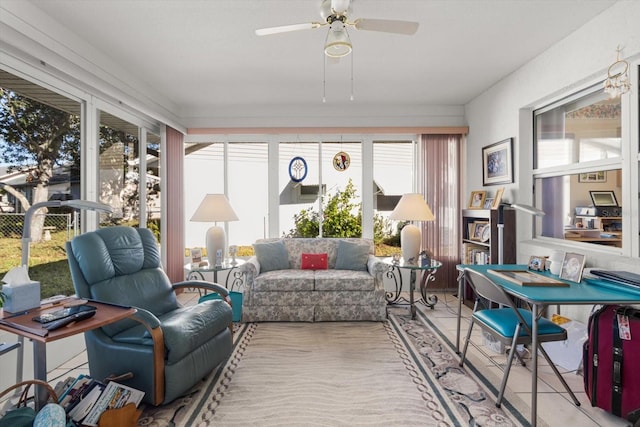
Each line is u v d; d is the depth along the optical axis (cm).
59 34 245
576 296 180
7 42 206
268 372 234
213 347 225
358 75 351
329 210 469
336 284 340
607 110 259
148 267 257
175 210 436
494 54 304
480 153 414
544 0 225
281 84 375
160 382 188
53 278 258
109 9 230
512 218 343
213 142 473
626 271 224
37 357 151
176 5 226
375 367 241
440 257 452
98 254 215
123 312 172
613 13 232
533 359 174
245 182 473
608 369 183
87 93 287
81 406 162
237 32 262
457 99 432
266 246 392
